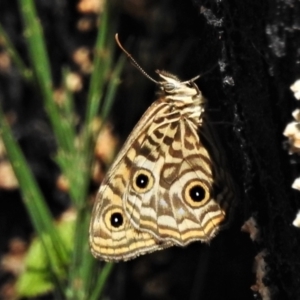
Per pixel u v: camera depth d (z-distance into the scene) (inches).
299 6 10.9
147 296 14.5
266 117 11.2
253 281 13.3
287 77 11.0
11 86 14.6
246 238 13.4
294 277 11.3
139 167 12.1
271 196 11.3
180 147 12.0
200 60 12.2
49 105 12.9
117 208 12.2
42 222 12.9
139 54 14.1
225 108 11.9
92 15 14.3
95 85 12.9
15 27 14.4
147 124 12.1
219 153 11.9
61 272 13.1
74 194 12.8
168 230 12.1
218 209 11.9
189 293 14.3
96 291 12.7
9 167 14.6
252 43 11.2
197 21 12.3
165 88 12.1
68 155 12.9
